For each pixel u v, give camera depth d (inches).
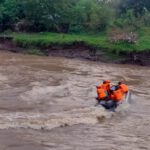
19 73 1075.3
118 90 781.3
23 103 787.4
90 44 1470.2
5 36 1549.0
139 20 1750.7
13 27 1736.0
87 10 1766.7
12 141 580.4
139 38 1582.2
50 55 1475.1
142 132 659.4
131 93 922.7
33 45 1509.6
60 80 1019.3
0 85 925.2
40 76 1053.2
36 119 670.5
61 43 1491.1
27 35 1626.5
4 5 1772.9
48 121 664.4
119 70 1255.5
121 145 596.1
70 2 1843.0
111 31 1579.7
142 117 746.2
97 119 708.7
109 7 1803.6
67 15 1733.5
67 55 1464.1
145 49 1439.5
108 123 694.5
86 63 1359.5
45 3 1715.1
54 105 783.1
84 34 1700.3
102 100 777.6
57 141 593.0
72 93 890.7
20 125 640.4
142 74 1205.1
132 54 1432.1
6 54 1428.4
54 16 1727.4
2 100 801.6
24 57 1382.9
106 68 1278.3
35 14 1723.7
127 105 798.5
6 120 658.8
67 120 679.1
